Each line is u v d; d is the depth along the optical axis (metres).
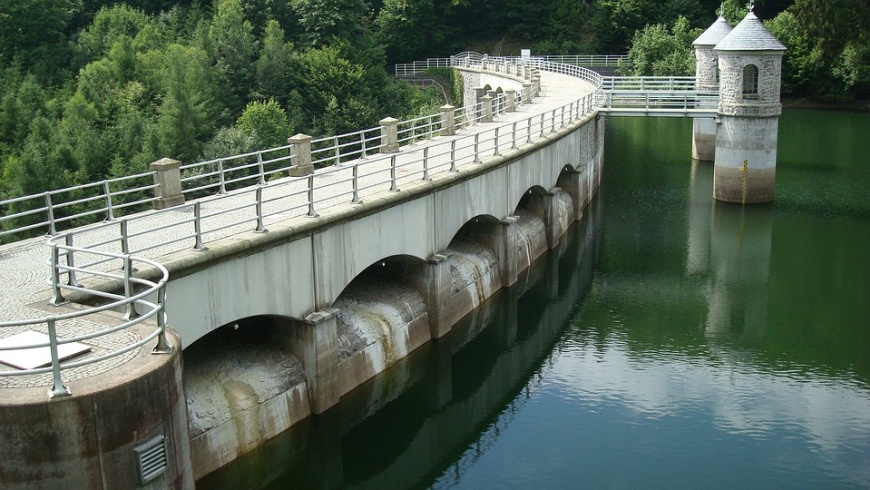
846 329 36.28
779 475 24.75
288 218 26.44
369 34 107.62
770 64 55.44
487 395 30.94
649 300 40.44
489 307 38.47
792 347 34.38
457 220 35.41
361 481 26.02
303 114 91.31
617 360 33.56
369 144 91.00
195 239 24.16
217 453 23.30
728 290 41.50
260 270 24.50
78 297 19.66
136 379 14.95
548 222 48.16
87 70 82.88
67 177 65.81
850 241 49.06
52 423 14.21
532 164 44.12
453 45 130.50
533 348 34.88
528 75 75.69
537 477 25.11
